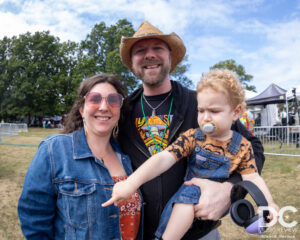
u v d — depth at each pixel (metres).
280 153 9.39
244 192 1.51
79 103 1.76
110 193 1.56
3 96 39.50
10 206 4.49
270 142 10.62
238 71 30.58
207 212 1.45
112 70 27.59
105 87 1.69
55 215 1.56
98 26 32.25
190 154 1.72
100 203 1.50
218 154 1.62
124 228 1.62
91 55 32.91
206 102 1.53
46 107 38.38
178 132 1.94
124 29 30.62
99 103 1.59
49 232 1.51
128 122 2.04
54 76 38.22
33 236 1.46
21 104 39.66
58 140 1.60
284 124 13.72
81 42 32.88
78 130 1.74
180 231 1.47
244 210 1.31
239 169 1.64
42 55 39.47
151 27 2.06
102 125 1.61
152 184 1.81
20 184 5.80
